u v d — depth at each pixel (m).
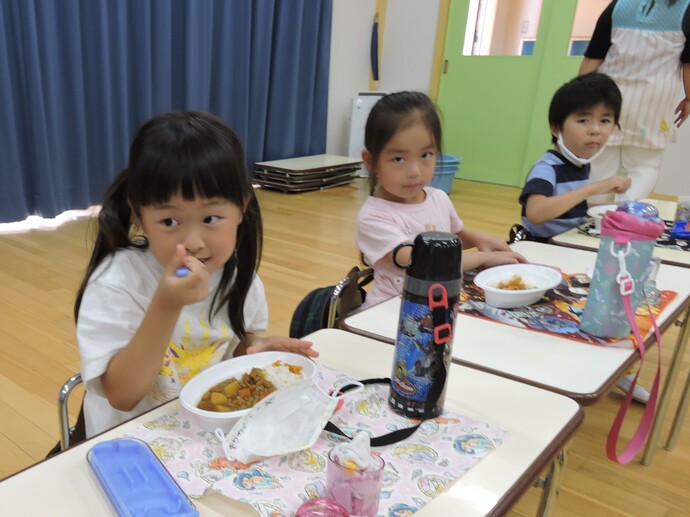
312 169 4.70
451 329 0.67
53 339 1.99
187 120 0.79
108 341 0.79
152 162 0.73
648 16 2.39
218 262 0.79
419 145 1.37
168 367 0.89
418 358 0.67
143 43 3.52
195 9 3.78
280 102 4.86
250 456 0.59
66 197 3.39
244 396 0.70
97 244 0.89
